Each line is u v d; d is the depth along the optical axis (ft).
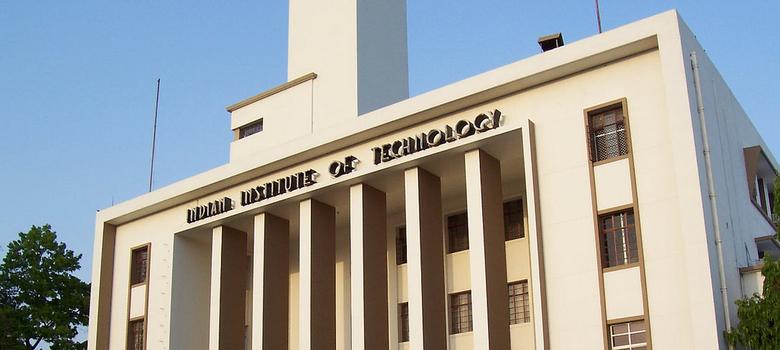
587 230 87.76
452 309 112.68
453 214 117.29
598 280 85.76
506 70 94.84
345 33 133.18
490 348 91.61
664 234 83.25
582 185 89.25
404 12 143.95
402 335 116.16
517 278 109.09
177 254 126.00
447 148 98.32
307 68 135.64
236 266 122.21
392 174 104.99
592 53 89.81
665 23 86.43
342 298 122.72
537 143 93.20
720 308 78.74
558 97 93.25
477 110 98.02
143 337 125.18
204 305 127.85
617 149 88.89
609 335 83.97
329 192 110.42
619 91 89.51
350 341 119.75
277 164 113.70
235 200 119.24
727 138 93.09
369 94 131.03
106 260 133.28
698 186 81.10
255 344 112.06
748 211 94.68
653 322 81.61
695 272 79.30
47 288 159.02
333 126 107.65
